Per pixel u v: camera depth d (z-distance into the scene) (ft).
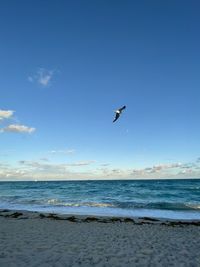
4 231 45.42
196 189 188.65
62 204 101.71
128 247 35.19
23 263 27.55
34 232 44.65
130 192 172.14
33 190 218.18
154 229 49.34
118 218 61.36
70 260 28.96
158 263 28.76
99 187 250.98
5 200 124.16
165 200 119.24
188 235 44.34
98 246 35.35
